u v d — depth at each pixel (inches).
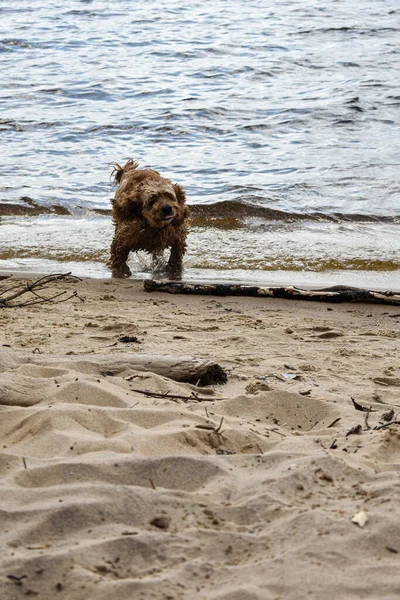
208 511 157.2
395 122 821.2
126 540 142.8
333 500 161.5
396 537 144.6
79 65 1091.3
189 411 217.9
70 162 694.5
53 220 565.0
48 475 170.1
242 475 174.1
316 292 398.9
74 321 341.4
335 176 655.1
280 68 1075.9
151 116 836.0
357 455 190.1
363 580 132.6
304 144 748.0
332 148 735.7
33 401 221.1
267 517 154.6
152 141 757.9
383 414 228.2
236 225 553.6
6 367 245.6
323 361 294.8
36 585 131.4
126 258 467.8
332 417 227.5
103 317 350.9
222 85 984.3
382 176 655.8
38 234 532.4
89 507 153.0
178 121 819.4
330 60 1127.0
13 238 522.6
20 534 144.3
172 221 457.4
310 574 134.1
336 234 534.0
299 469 172.7
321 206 586.9
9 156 706.8
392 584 131.3
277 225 552.4
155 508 156.6
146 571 136.9
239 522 154.5
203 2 1608.0
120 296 404.5
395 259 486.9
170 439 195.8
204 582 133.5
